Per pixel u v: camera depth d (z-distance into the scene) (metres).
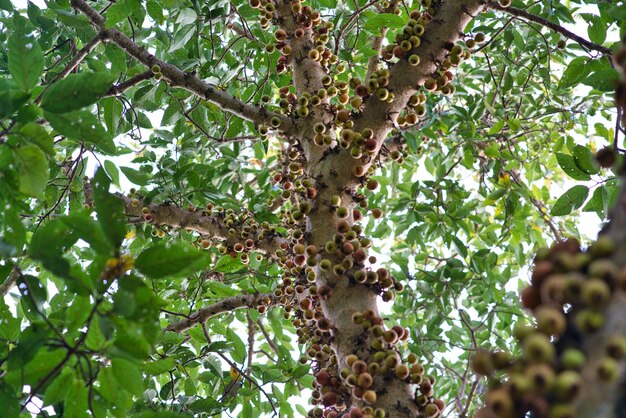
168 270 2.66
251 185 8.30
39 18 6.49
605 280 1.88
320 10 7.10
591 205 5.08
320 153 4.30
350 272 3.63
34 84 3.27
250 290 6.48
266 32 6.38
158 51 7.54
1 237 3.15
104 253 2.61
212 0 5.67
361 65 6.73
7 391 2.99
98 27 5.18
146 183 6.29
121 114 5.56
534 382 1.88
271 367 6.11
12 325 3.71
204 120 6.69
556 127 8.55
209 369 5.78
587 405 1.79
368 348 3.32
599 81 4.68
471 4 4.26
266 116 4.70
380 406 3.10
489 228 7.99
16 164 3.20
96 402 2.98
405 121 4.34
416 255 8.12
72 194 6.25
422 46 4.23
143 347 2.72
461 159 7.75
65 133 3.33
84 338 2.80
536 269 2.13
